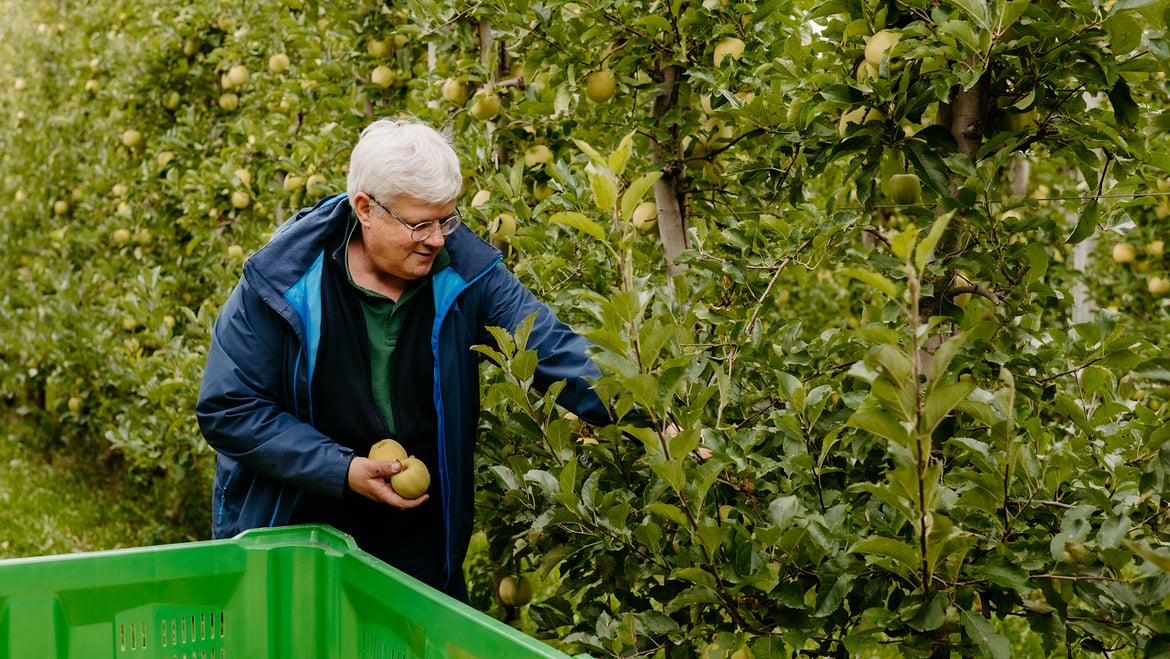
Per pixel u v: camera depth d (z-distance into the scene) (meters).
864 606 1.81
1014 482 1.71
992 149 2.05
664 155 2.87
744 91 2.74
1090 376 1.83
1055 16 2.00
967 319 2.05
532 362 1.94
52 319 6.74
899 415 1.29
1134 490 1.64
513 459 2.21
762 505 2.00
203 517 5.68
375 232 2.08
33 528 6.14
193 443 4.53
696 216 3.24
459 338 2.24
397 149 2.02
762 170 2.72
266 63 5.38
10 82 8.64
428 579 2.34
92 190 6.57
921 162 2.07
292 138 4.61
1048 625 1.69
